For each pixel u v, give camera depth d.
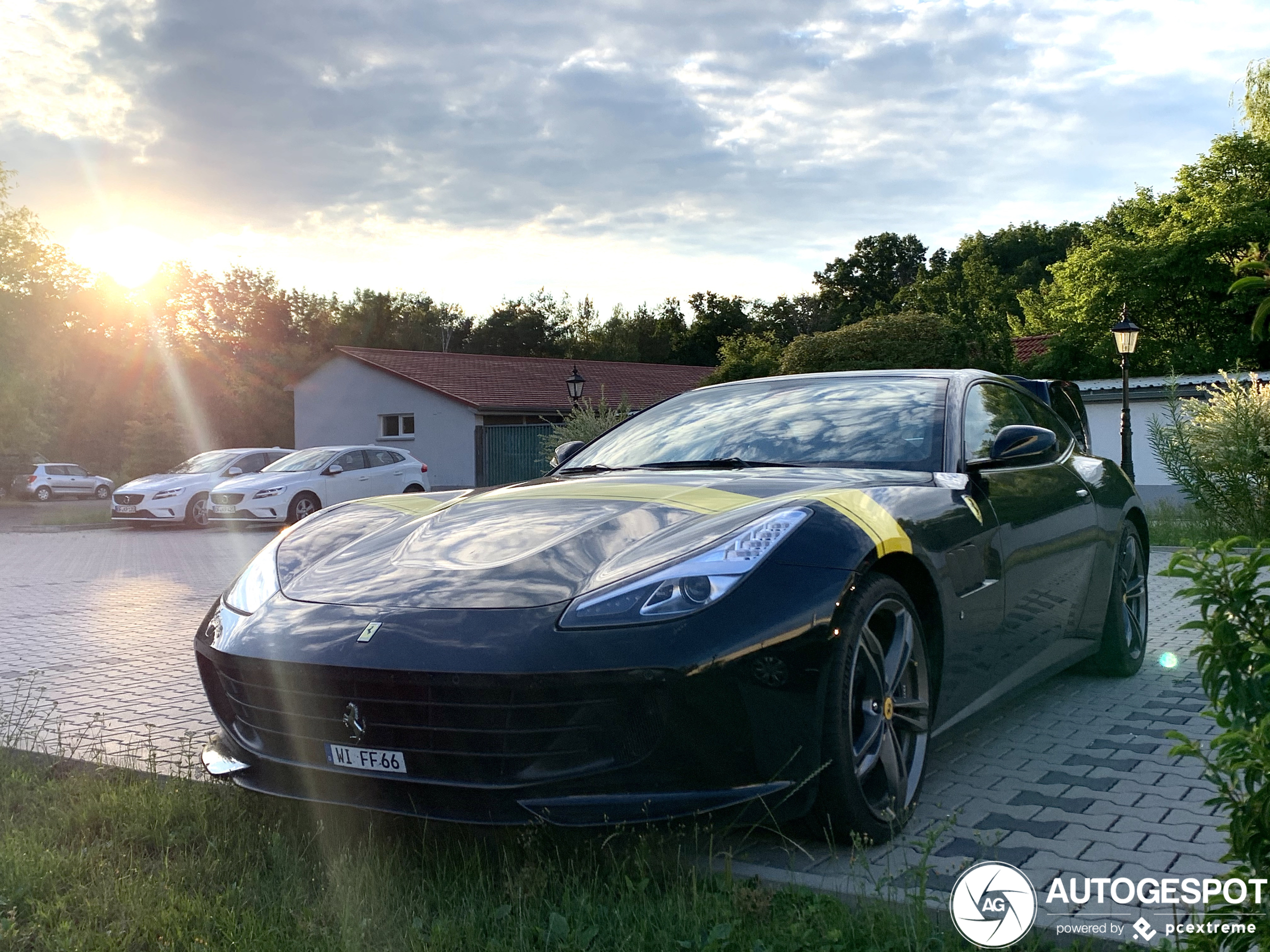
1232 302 30.17
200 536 16.64
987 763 3.38
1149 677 4.68
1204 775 1.69
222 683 2.89
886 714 2.71
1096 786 3.12
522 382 29.05
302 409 29.55
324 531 3.38
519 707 2.34
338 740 2.55
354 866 2.50
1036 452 3.21
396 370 27.34
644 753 2.36
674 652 2.33
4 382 32.03
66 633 6.90
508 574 2.63
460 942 2.13
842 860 2.57
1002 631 3.33
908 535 2.81
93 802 3.03
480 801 2.39
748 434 3.74
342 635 2.57
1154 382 20.33
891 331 22.72
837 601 2.50
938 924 2.14
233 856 2.66
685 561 2.52
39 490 35.25
